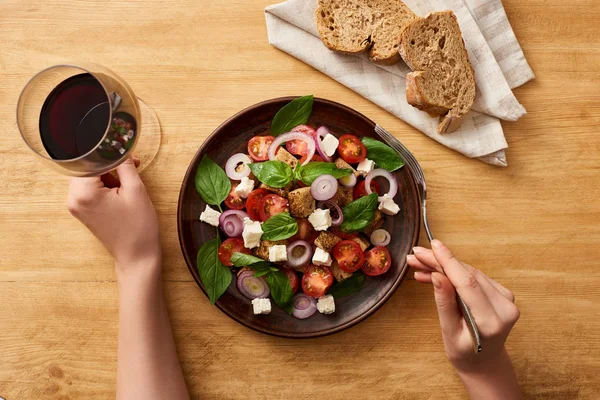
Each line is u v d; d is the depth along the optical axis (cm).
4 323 134
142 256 123
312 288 126
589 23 137
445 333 117
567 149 137
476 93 133
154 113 135
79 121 111
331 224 122
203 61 136
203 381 132
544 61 137
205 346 133
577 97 137
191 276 133
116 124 104
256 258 121
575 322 135
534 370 134
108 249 125
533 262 136
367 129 129
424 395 133
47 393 133
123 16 136
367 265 127
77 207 121
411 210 129
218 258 125
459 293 105
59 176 135
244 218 123
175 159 135
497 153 134
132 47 136
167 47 136
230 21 136
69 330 134
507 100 132
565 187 136
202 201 130
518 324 135
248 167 126
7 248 134
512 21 137
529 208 136
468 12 133
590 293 135
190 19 136
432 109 130
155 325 122
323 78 137
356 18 131
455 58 129
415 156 136
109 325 134
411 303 134
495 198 136
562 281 135
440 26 129
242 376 133
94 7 136
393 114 135
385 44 131
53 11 135
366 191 128
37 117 111
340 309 130
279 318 129
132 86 135
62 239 134
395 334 134
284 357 133
